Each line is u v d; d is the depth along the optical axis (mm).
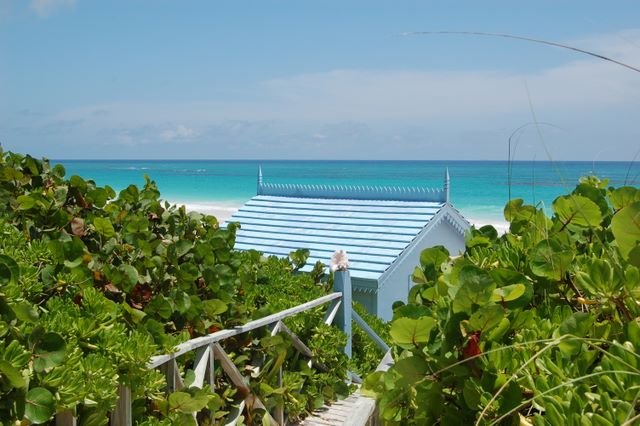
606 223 2977
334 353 8109
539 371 1925
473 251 2945
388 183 105250
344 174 128500
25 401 2926
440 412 2102
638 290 2043
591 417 1519
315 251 14734
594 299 2277
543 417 1659
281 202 18047
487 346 2041
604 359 1723
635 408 1578
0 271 3096
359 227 15383
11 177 5270
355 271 13430
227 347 6285
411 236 14398
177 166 173250
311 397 7730
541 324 2158
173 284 5523
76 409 3430
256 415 6367
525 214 3225
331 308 8656
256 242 15820
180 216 6492
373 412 2586
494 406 1863
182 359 5242
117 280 4762
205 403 4574
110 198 6102
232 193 93500
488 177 93375
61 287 4062
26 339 3139
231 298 5945
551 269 2371
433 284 2707
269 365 6613
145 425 4195
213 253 6195
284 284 8852
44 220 5027
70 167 165875
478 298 1997
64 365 3139
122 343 3861
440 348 2059
